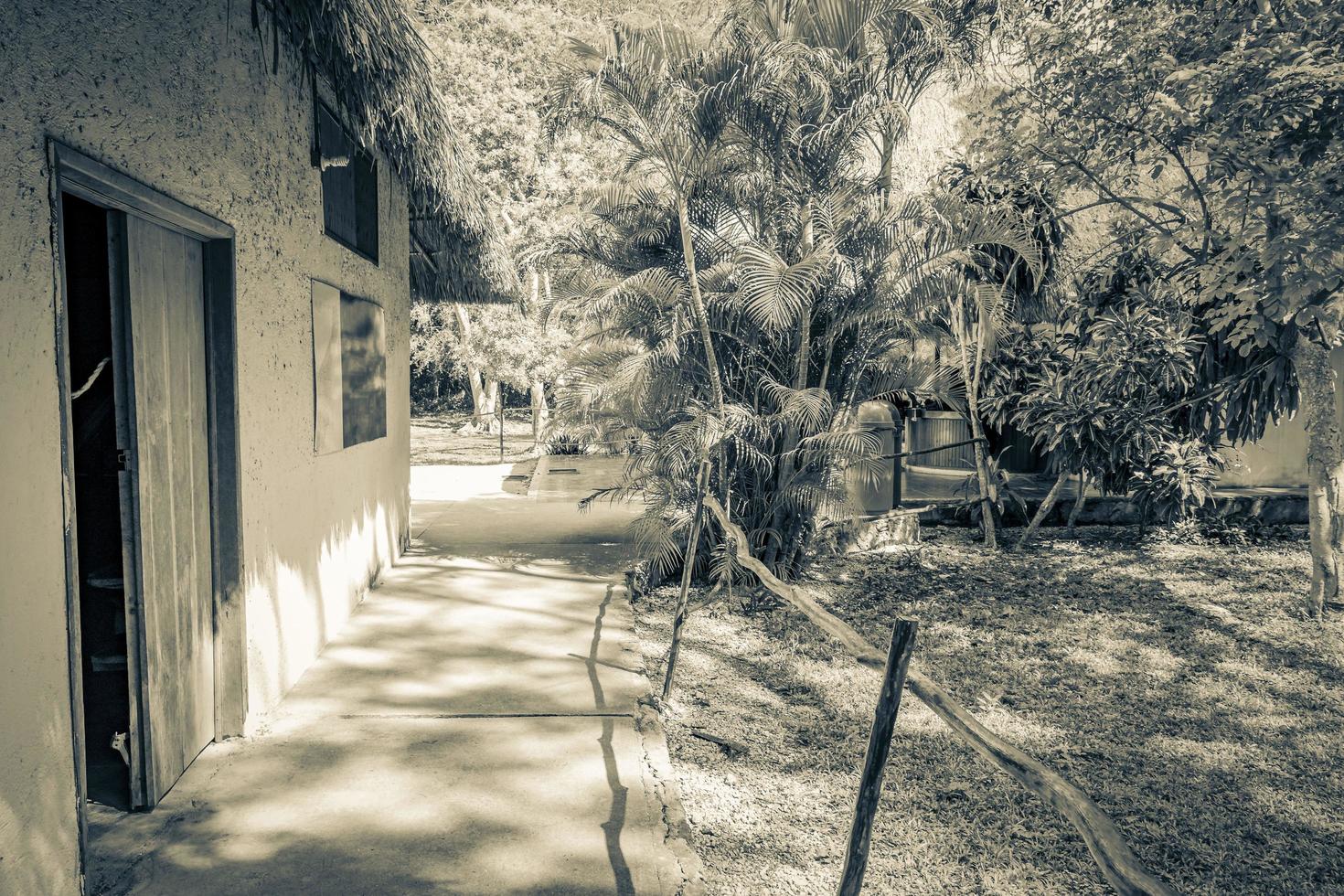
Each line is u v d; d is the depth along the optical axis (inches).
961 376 389.1
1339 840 144.9
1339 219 237.1
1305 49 236.4
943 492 476.7
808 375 301.1
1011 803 153.4
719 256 293.4
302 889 114.0
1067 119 331.0
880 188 304.7
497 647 221.5
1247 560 363.9
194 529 149.0
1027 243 279.9
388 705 180.2
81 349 132.0
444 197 286.8
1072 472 376.2
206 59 139.3
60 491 96.9
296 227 188.2
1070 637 258.5
